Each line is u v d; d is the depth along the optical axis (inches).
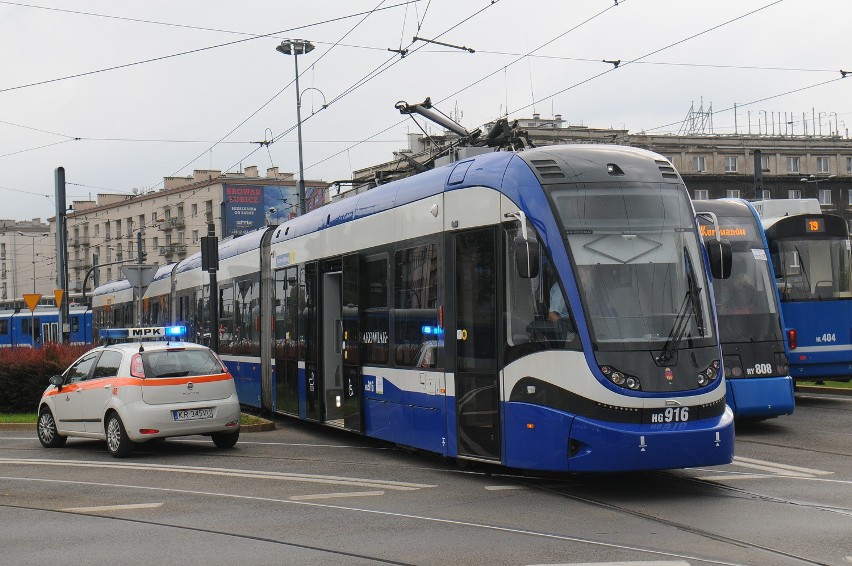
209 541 365.4
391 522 390.9
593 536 355.6
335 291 692.7
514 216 467.5
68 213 4315.9
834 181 3432.6
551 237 451.8
